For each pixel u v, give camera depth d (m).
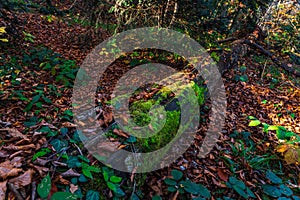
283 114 1.09
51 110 0.83
